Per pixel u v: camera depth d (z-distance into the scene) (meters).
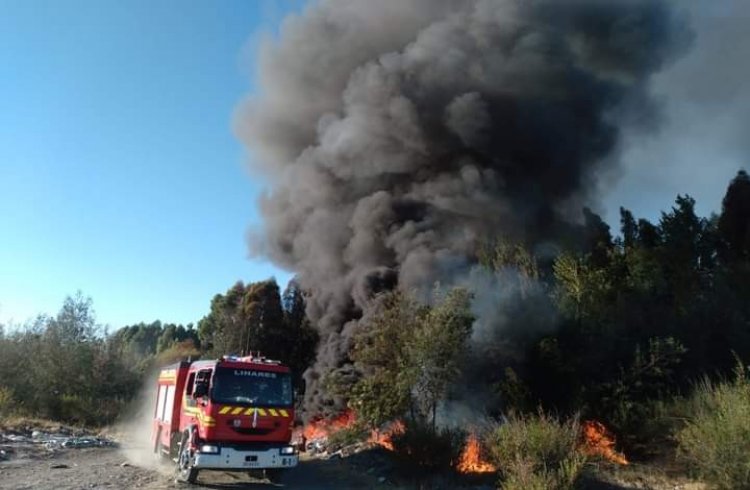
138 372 29.05
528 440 10.46
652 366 13.48
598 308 16.34
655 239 27.39
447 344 12.82
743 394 10.38
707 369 15.11
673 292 20.25
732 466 9.41
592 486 10.50
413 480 11.60
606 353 14.46
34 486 9.60
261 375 11.67
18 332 25.75
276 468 11.05
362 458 13.45
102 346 27.72
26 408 21.80
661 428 12.34
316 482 11.59
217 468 10.66
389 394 13.02
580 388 13.52
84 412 23.67
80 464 12.68
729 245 26.31
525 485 9.18
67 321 27.23
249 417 11.16
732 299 17.34
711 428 9.96
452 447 11.74
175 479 11.18
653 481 10.84
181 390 13.52
